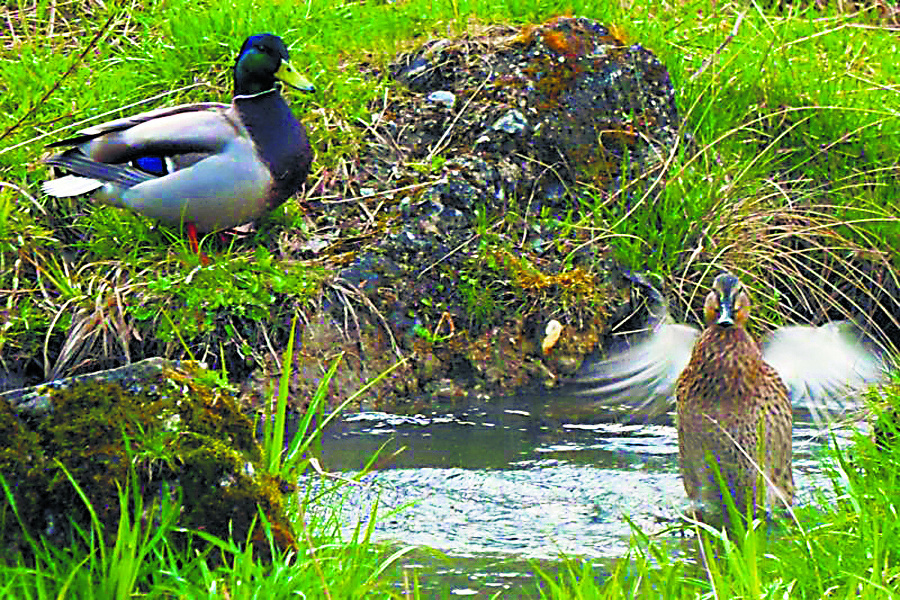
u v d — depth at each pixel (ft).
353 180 42.42
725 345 26.86
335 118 43.75
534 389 38.63
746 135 47.21
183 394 22.07
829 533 23.98
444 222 40.98
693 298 40.83
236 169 36.35
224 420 22.44
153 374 22.13
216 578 20.22
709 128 46.32
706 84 48.14
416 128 44.01
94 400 21.67
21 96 42.93
